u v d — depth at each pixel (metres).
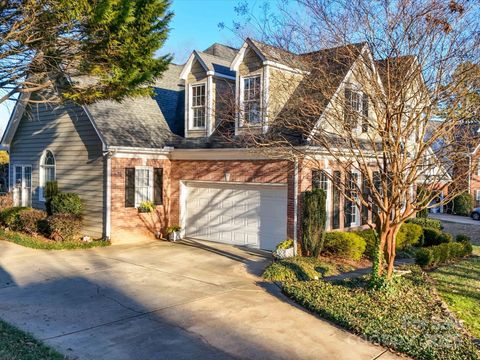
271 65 12.97
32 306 8.22
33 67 10.30
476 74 7.70
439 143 9.50
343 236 12.84
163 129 17.02
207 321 7.53
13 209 17.14
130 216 15.45
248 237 14.54
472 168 8.12
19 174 19.88
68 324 7.29
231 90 15.15
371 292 8.62
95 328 7.13
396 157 8.14
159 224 16.39
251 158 13.80
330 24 8.89
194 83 16.16
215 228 15.59
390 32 8.19
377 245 8.85
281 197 13.55
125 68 10.52
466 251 14.58
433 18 7.77
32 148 18.62
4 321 7.26
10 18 9.30
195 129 16.17
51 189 16.25
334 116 8.91
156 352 6.25
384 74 8.66
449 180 8.83
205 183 15.80
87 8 9.06
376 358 6.20
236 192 14.90
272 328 7.25
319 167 10.00
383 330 6.88
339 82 9.17
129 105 17.02
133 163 15.43
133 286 9.73
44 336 6.73
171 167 16.62
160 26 10.76
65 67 10.93
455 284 10.44
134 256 13.05
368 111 9.69
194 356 6.14
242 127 12.72
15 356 5.64
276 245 13.67
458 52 7.82
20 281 10.02
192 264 12.12
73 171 16.28
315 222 12.30
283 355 6.24
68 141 16.48
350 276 11.10
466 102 7.97
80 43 9.98
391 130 8.20
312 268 11.12
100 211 15.15
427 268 12.42
